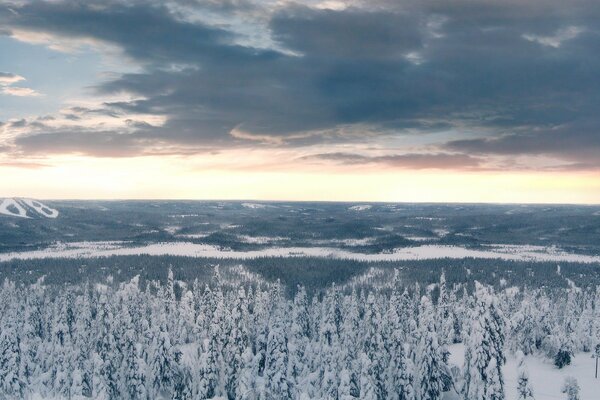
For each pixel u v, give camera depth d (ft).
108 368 281.33
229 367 286.46
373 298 316.60
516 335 377.50
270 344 271.08
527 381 219.41
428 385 246.06
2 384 277.85
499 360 220.84
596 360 336.49
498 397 215.92
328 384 253.03
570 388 273.54
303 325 412.57
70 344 307.99
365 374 236.84
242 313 348.18
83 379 284.20
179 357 295.48
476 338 224.33
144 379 280.72
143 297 470.39
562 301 502.38
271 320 303.07
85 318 370.32
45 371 333.42
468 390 234.79
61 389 284.61
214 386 281.33
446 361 278.67
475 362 224.12
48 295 524.52
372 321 289.94
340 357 300.81
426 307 268.62
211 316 421.18
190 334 415.64
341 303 439.63
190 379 292.61
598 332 366.84
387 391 259.39
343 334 324.60
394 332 262.06
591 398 291.79
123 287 504.43
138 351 285.23
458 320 418.72
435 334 249.55
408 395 249.34
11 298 464.65
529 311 387.34
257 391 263.70
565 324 403.54
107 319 328.08
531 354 372.79
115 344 292.40
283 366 266.36
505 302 454.81
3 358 279.90
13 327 307.99
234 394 283.38
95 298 476.54
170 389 288.10
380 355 271.69
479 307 225.76
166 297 515.50
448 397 255.50
